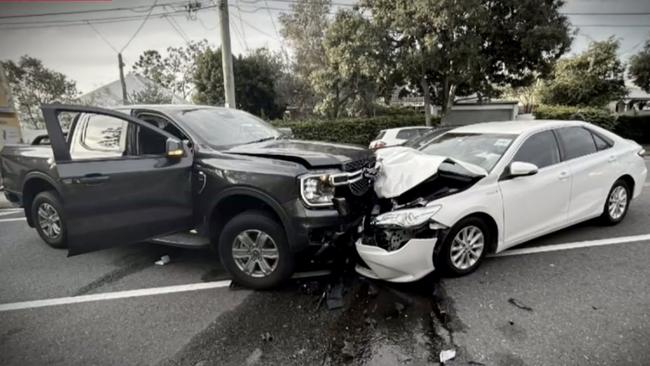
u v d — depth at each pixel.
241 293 3.21
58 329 2.74
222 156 3.30
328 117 19.42
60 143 2.96
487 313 2.73
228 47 10.19
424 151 4.31
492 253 3.47
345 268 3.54
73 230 2.97
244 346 2.46
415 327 2.61
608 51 22.34
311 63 21.19
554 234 4.26
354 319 2.73
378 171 3.54
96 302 3.13
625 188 4.54
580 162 4.00
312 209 2.89
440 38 13.13
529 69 14.77
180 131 3.57
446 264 3.17
